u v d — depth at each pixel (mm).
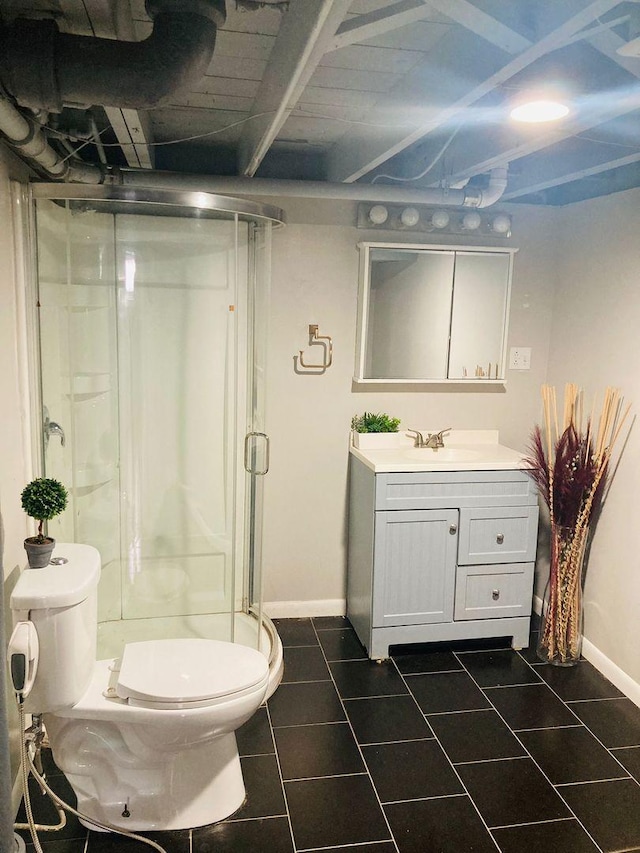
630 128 2330
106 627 2912
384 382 3463
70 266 2508
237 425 2912
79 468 2697
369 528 3150
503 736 2637
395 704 2836
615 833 2164
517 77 2014
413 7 1556
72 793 2289
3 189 2141
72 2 1555
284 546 3561
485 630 3268
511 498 3172
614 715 2793
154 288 2729
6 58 1558
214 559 2986
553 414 3578
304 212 3291
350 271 3371
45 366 2525
